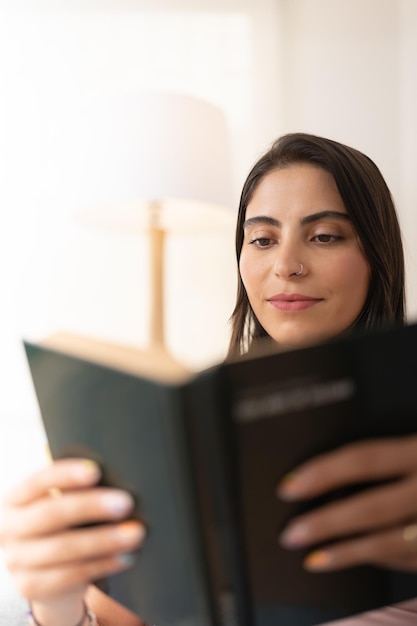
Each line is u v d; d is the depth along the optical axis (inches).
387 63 64.4
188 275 76.8
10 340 74.1
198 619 15.4
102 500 15.7
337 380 14.3
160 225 72.1
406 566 16.7
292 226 32.8
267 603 15.3
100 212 69.4
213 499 14.1
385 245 34.6
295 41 72.7
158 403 13.2
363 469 14.6
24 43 71.9
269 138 75.3
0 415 74.1
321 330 33.2
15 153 72.5
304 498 14.7
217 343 77.7
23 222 73.4
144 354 15.9
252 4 74.4
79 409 16.3
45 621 19.1
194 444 13.4
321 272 32.6
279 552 15.0
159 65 74.6
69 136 70.7
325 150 33.0
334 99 69.7
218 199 61.6
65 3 72.3
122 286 75.2
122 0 73.4
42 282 74.1
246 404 13.6
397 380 14.8
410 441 15.1
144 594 17.7
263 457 14.0
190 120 59.2
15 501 17.0
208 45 75.2
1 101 72.0
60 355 16.3
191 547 14.3
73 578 16.5
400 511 15.1
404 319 38.2
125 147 58.9
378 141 65.7
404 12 61.8
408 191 62.7
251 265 34.6
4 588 45.8
